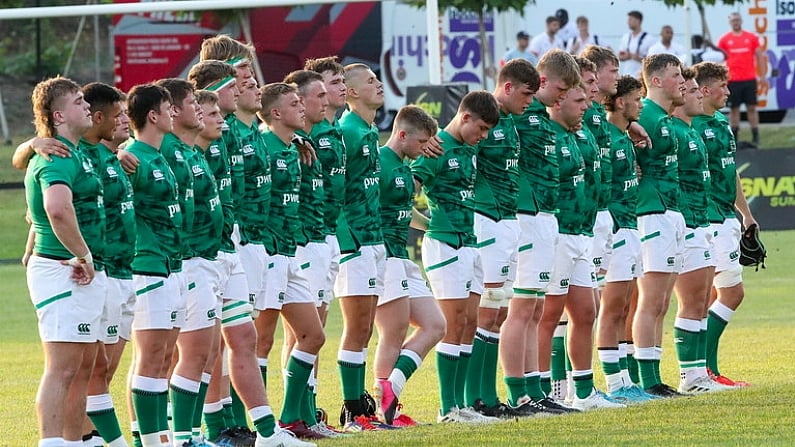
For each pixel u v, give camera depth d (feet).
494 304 104.01
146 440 84.33
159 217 83.97
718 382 119.85
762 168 231.50
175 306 84.43
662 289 115.75
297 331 96.68
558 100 106.11
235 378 88.79
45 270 76.48
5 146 284.20
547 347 108.37
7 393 123.44
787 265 225.97
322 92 98.68
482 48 239.71
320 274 98.84
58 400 76.13
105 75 293.23
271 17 247.70
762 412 96.43
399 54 245.04
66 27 303.68
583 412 102.27
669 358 143.13
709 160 124.26
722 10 247.29
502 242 103.45
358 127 101.30
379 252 100.63
